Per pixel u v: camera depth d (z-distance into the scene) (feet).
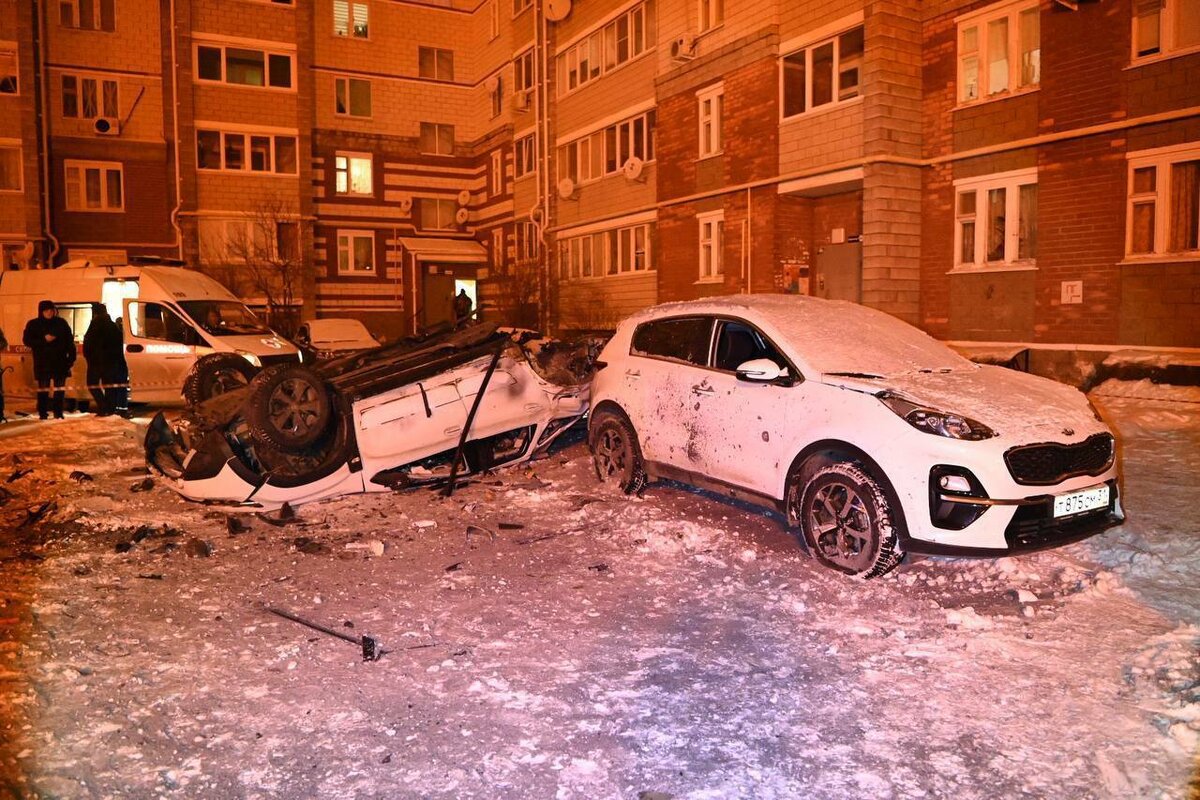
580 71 87.56
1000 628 15.24
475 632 15.46
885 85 52.01
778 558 19.20
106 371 45.88
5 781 10.63
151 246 95.25
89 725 12.07
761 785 10.52
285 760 11.16
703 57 67.21
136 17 93.76
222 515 24.08
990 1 48.91
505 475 28.55
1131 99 42.70
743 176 63.67
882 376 19.15
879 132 52.01
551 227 93.15
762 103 61.31
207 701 12.80
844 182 55.52
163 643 15.03
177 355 47.67
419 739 11.68
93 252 92.63
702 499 24.79
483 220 111.86
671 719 12.17
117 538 22.04
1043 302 47.29
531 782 10.64
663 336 24.66
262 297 98.12
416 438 25.80
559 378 29.14
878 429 17.71
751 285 63.52
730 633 15.25
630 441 25.13
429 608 16.70
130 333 48.44
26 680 13.51
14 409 49.34
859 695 12.83
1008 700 12.57
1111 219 44.01
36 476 29.58
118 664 14.12
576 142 89.15
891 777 10.65
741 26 63.21
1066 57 45.32
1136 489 24.35
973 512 16.61
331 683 13.42
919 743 11.44
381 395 25.41
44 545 21.42
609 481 26.21
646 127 77.25
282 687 13.29
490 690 13.12
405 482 25.76
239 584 18.25
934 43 52.34
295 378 24.17
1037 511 16.75
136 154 94.02
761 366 20.01
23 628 15.75
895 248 53.06
